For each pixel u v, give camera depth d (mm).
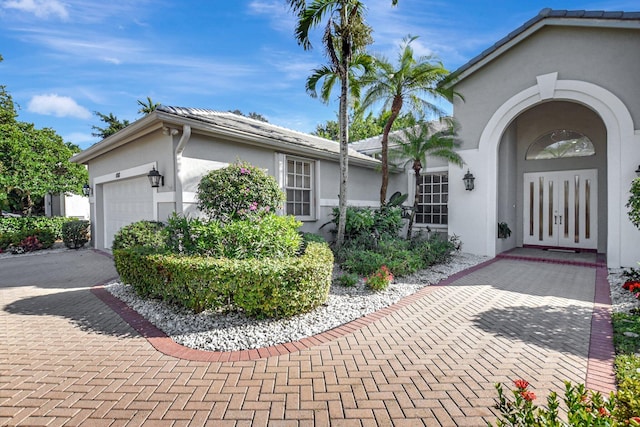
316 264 4680
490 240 10062
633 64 8070
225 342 3900
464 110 10609
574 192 11156
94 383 3080
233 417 2594
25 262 9812
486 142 10164
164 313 4832
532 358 3486
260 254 5512
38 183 15156
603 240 10578
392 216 9844
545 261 9281
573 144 11234
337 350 3719
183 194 7551
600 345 3781
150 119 7035
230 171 6918
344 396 2855
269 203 7043
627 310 4980
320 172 11023
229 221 6355
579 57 8719
